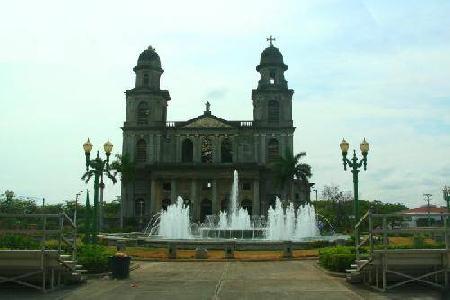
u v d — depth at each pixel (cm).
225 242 2966
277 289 1697
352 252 2183
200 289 1698
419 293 1608
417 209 10394
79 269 1925
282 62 8700
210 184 8300
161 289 1702
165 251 3284
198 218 8156
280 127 8431
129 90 8638
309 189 7994
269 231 4641
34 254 1631
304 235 5141
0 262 1633
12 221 2414
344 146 2633
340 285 1792
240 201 8150
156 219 7994
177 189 8250
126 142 8562
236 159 8425
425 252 1664
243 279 1962
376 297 1535
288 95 8550
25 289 1700
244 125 8506
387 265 1688
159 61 8912
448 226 1786
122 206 8112
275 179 8025
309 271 2248
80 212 8612
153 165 8175
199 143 8519
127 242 3722
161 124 8594
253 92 8588
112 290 1686
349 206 9262
